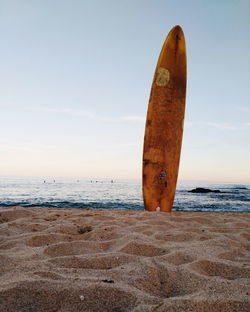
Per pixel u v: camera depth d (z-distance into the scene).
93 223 3.24
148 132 4.59
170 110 4.68
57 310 1.15
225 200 11.04
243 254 2.05
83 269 1.59
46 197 11.02
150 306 1.12
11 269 1.55
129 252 2.05
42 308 1.15
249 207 8.26
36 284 1.30
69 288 1.28
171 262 1.80
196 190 19.75
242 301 1.18
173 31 4.77
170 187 4.68
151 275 1.53
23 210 3.91
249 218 4.41
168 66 4.71
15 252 1.93
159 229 2.95
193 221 3.69
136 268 1.62
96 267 1.71
